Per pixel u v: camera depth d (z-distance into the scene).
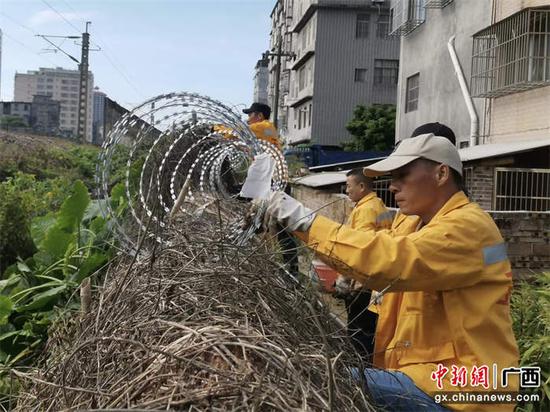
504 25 13.09
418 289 2.49
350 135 41.09
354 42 40.78
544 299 4.22
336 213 9.52
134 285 2.98
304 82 44.69
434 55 17.41
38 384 2.61
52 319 4.47
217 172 4.85
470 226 2.48
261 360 2.08
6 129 38.34
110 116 18.38
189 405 1.86
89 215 6.55
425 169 2.64
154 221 3.65
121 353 2.23
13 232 6.22
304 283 3.24
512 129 13.12
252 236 3.44
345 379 2.31
